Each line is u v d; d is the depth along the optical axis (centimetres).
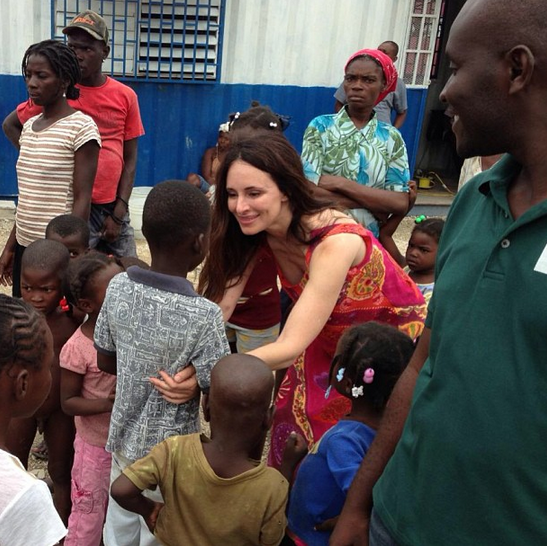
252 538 182
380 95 348
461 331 126
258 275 277
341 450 188
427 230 330
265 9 680
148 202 194
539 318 114
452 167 1009
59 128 335
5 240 602
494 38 116
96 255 244
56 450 269
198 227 195
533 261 116
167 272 198
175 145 704
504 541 123
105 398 241
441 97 129
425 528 134
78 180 338
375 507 151
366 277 221
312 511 196
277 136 210
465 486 126
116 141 404
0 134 645
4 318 141
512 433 118
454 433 126
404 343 194
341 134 349
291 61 708
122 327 201
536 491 118
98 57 390
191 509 180
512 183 128
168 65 678
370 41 728
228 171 208
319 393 234
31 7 618
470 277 127
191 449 179
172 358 197
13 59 625
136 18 653
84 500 247
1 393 141
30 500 130
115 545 220
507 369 119
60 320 271
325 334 232
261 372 175
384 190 349
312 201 214
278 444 248
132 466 180
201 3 664
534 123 118
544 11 113
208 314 195
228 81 699
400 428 160
